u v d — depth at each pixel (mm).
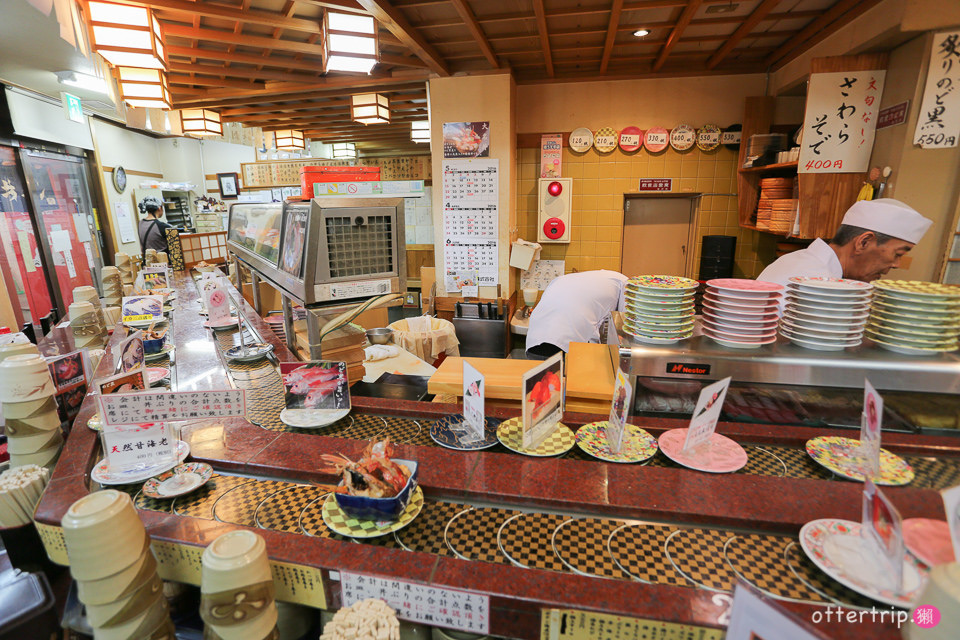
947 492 845
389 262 2078
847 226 2762
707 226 5402
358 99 5363
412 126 7859
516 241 5551
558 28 4043
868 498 1000
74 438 1587
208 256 6824
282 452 1475
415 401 1862
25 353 1671
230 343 2730
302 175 2248
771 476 1303
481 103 5008
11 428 1505
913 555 965
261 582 930
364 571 1002
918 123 3105
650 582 973
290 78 5035
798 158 3852
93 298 2791
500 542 1106
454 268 5445
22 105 5539
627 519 1171
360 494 1122
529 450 1449
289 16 3646
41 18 3150
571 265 5785
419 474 1333
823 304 1657
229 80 5012
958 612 624
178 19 3613
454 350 3846
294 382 1727
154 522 1165
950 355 1600
